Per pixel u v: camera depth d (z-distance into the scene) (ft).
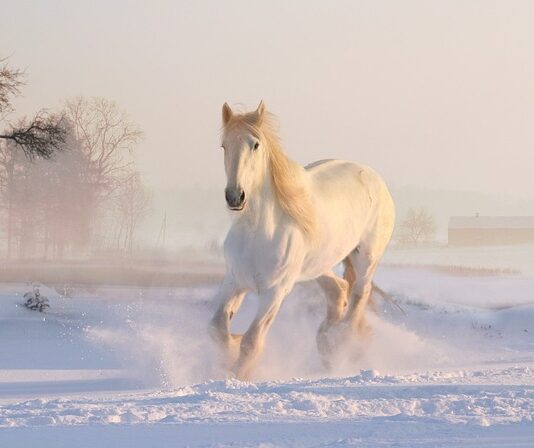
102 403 27.02
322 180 45.14
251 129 37.93
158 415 24.04
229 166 37.60
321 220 42.68
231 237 39.42
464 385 31.19
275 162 38.99
